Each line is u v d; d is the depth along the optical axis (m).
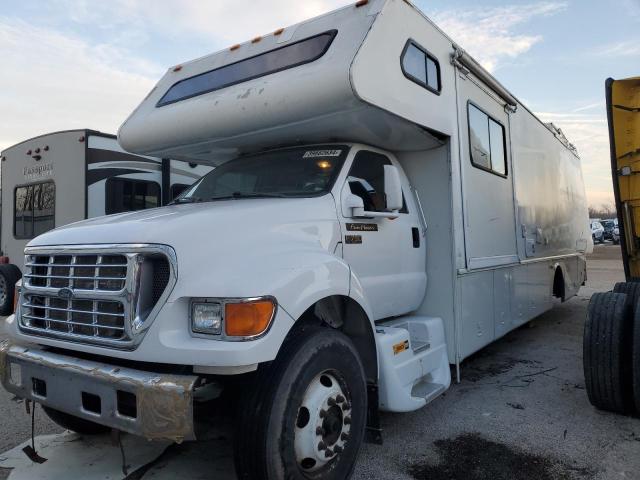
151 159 8.88
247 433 2.54
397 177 3.81
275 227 3.08
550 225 7.43
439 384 4.13
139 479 3.19
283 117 3.67
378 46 3.59
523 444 3.69
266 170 4.11
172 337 2.45
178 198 4.35
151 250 2.53
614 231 36.06
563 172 8.38
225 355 2.34
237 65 4.24
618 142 5.08
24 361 2.93
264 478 2.52
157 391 2.34
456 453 3.55
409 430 3.97
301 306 2.69
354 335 3.41
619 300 4.31
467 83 5.00
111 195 8.33
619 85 4.95
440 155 4.59
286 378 2.61
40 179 8.96
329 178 3.77
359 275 3.73
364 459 3.47
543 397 4.70
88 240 2.80
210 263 2.57
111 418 2.49
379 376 3.49
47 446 3.66
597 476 3.21
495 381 5.20
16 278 9.42
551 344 6.88
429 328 4.27
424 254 4.61
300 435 2.71
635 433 3.87
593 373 4.21
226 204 3.33
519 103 6.45
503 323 5.57
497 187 5.59
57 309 2.87
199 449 3.61
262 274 2.60
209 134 4.13
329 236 3.45
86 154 8.08
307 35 3.90
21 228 9.56
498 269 5.47
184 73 4.80
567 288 8.30
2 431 3.94
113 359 2.74
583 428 3.97
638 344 3.97
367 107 3.49
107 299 2.61
